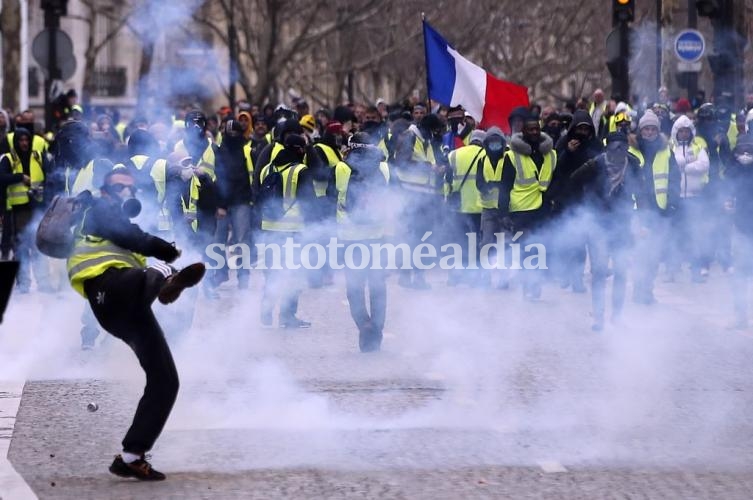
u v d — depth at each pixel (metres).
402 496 18.39
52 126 56.88
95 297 19.02
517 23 120.12
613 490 18.61
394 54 114.00
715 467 19.80
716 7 54.34
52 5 56.47
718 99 54.06
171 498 18.30
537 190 38.69
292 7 103.00
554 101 146.25
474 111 45.25
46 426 22.47
